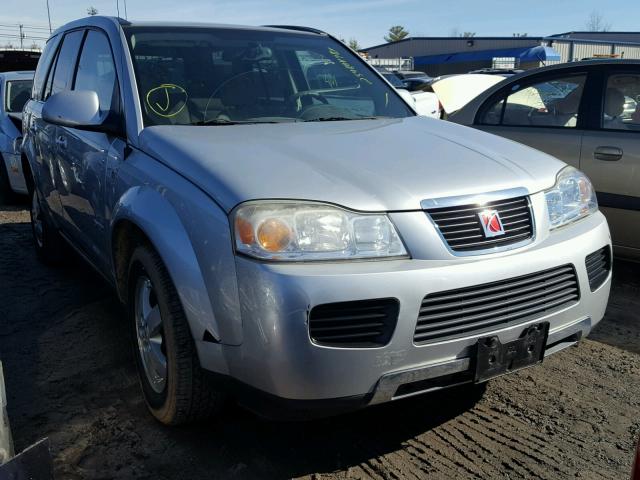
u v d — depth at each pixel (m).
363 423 3.04
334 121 3.54
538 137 5.21
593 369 3.60
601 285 2.96
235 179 2.47
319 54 4.16
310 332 2.26
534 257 2.59
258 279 2.28
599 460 2.76
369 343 2.32
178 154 2.78
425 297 2.36
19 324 4.23
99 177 3.41
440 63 47.22
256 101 3.58
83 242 4.07
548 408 3.18
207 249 2.42
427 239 2.43
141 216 2.72
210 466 2.71
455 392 3.33
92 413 3.12
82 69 4.12
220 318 2.39
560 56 41.06
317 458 2.77
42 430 2.97
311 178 2.50
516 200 2.69
